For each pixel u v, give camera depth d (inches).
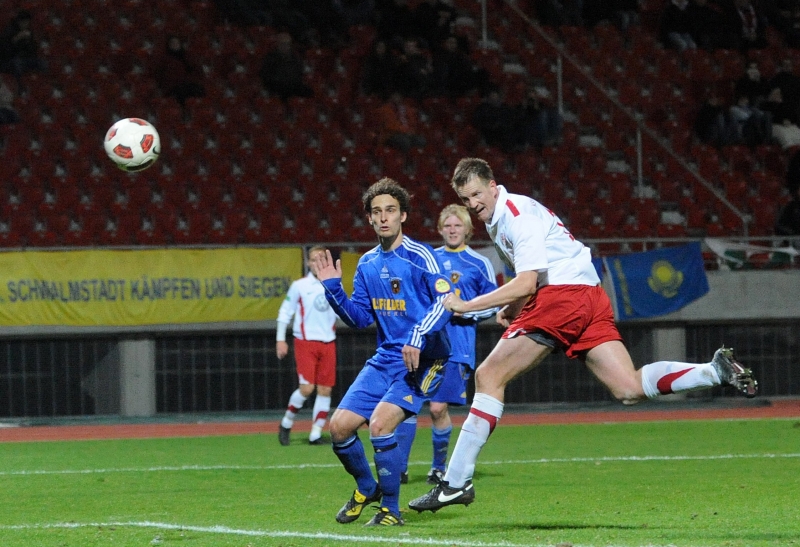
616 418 1734.7
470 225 946.7
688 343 2049.7
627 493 869.2
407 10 2524.6
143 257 1855.3
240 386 1923.0
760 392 2075.5
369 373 689.6
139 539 641.0
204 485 964.0
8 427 1700.3
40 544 631.8
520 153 2429.9
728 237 2190.0
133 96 2368.4
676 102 2689.5
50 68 2400.3
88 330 1830.7
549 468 1069.8
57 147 2229.3
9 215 2078.0
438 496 655.1
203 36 2522.1
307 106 2410.2
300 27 2564.0
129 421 1777.8
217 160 2268.7
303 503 831.7
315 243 1956.2
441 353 679.7
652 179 2475.4
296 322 1349.7
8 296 1800.0
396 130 2378.2
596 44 2778.1
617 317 1967.3
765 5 2874.0
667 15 2790.4
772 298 2042.3
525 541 593.9
